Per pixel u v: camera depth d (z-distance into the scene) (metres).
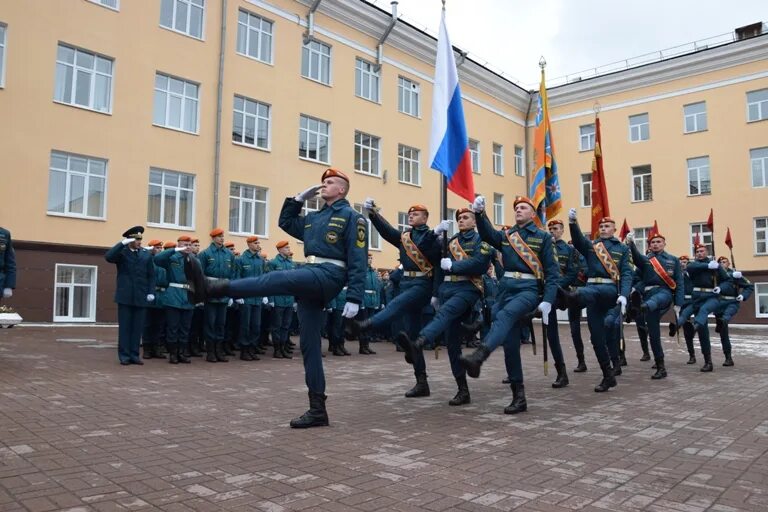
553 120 33.31
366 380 8.62
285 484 3.78
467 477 3.97
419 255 6.93
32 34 16.31
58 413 5.73
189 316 10.07
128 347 9.48
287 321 11.51
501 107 32.56
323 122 23.72
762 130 27.28
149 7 18.69
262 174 21.31
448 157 7.59
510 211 32.62
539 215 10.37
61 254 16.59
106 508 3.33
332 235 5.49
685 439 5.11
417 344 6.20
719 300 10.66
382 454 4.52
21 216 15.93
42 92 16.41
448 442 4.93
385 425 5.57
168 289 9.84
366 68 25.56
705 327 10.06
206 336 10.34
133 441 4.79
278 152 21.84
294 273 5.33
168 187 19.05
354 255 5.43
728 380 8.93
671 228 29.39
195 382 7.92
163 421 5.54
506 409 6.21
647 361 11.71
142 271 9.53
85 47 17.30
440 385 8.23
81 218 16.97
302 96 22.78
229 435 5.06
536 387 8.20
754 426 5.64
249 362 10.44
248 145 20.97
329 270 5.44
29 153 16.12
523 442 4.96
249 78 21.16
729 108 28.16
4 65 15.88
